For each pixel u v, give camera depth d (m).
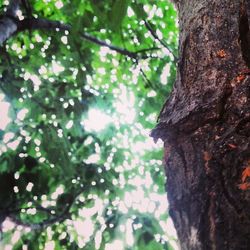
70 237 4.25
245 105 1.05
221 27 1.34
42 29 4.19
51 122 4.17
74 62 4.44
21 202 3.88
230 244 0.83
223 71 1.20
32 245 4.00
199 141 1.06
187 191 1.02
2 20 3.50
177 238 1.04
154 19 5.43
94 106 4.57
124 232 4.01
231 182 0.92
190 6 1.55
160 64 5.10
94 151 4.63
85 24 3.44
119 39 5.21
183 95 1.26
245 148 0.95
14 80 4.12
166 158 1.15
